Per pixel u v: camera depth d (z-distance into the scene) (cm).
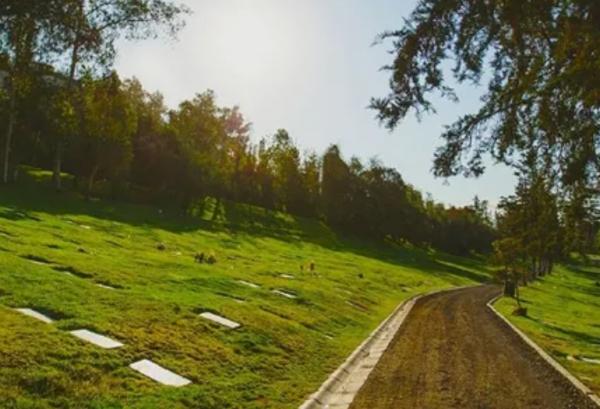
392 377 1580
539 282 9112
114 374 1148
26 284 1608
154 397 1073
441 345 2277
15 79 1189
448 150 1022
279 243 7400
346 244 9681
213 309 1914
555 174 1051
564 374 1803
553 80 881
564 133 971
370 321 2956
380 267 7250
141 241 4319
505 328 3159
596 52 812
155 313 1656
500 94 988
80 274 2025
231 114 10562
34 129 6147
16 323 1256
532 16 864
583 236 1283
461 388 1480
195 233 5988
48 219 4116
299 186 11650
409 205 12631
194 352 1429
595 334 3669
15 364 1039
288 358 1656
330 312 2778
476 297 5709
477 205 13425
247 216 9412
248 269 3759
